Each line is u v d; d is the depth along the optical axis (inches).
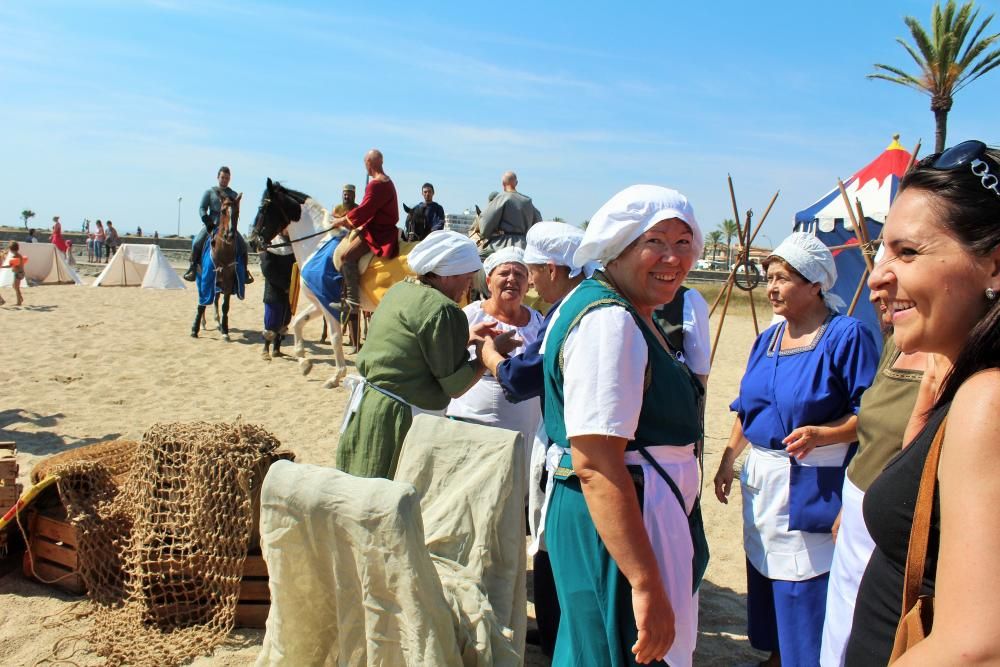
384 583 89.0
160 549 139.2
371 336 142.6
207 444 139.8
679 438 79.1
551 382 80.4
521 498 116.3
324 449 261.6
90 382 348.5
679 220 78.1
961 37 781.9
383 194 327.0
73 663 129.5
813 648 114.7
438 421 125.0
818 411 113.4
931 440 53.6
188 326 528.1
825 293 120.7
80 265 1235.9
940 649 42.9
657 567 72.6
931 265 50.6
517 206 351.9
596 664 77.4
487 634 101.3
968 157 50.6
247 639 138.0
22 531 151.9
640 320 77.4
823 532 114.1
